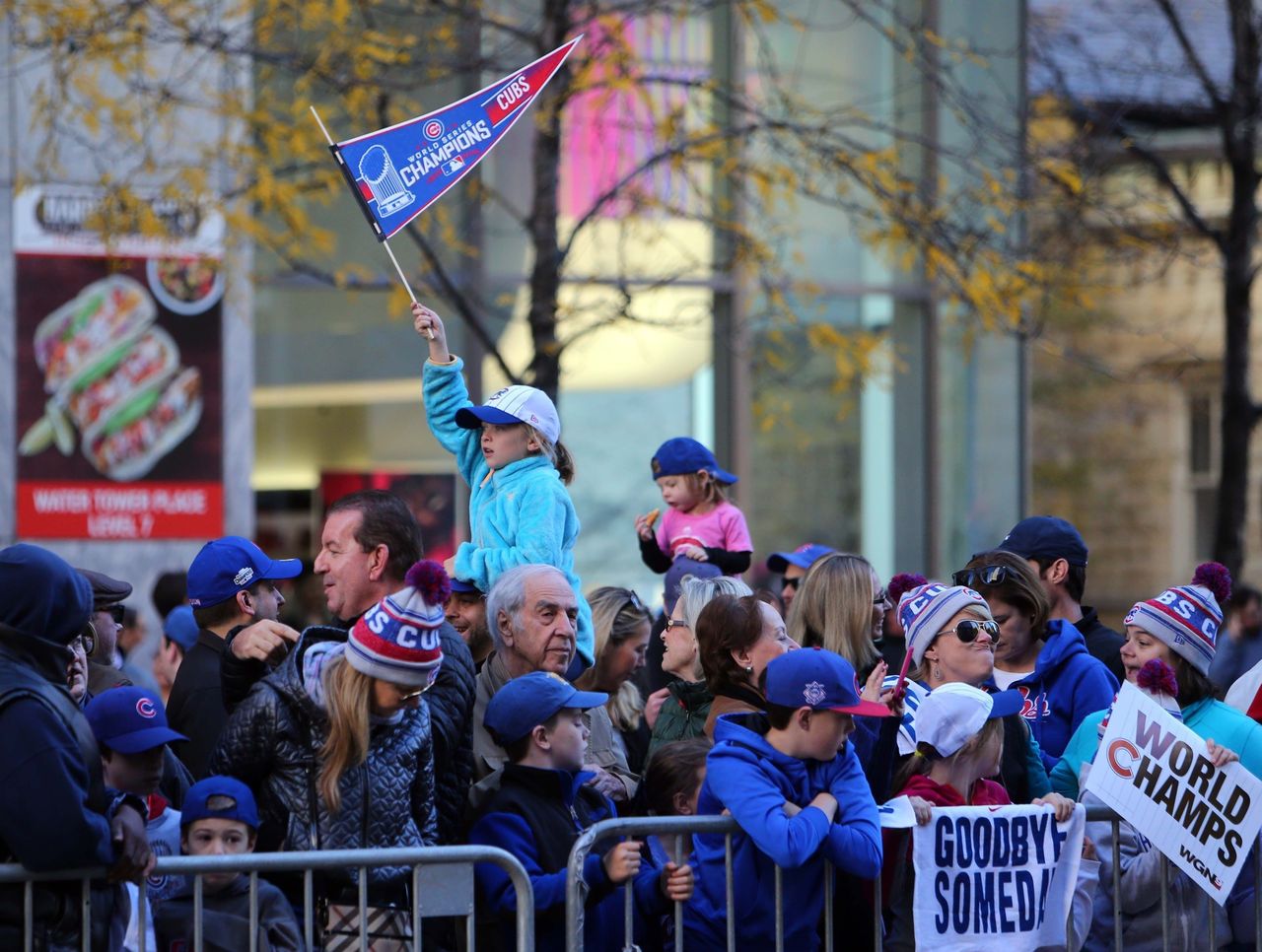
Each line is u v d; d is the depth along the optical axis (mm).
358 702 16984
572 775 18875
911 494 50844
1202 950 20594
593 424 47156
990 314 37312
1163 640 21094
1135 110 52312
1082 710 22500
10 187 39312
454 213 44188
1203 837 19656
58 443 39906
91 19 34000
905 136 39250
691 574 26078
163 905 17281
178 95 38281
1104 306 78562
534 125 42656
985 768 19547
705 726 20922
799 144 41438
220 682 20641
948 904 18766
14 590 15398
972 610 20094
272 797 17547
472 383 44469
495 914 17953
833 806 18016
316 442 43688
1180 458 80312
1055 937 19203
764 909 18281
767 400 48875
